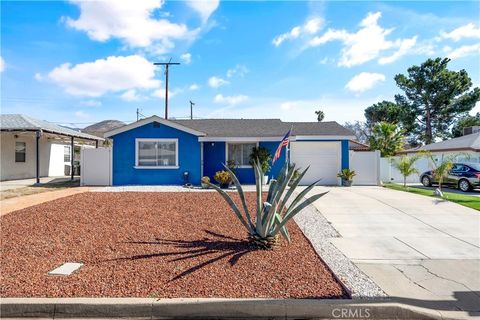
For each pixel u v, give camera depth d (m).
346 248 6.51
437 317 3.94
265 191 14.16
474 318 3.90
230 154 17.67
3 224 7.67
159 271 4.94
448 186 17.09
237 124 19.86
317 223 8.52
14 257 5.53
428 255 6.14
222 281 4.62
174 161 16.44
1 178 19.06
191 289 4.35
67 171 25.36
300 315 3.97
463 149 20.48
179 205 10.23
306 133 18.02
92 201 10.75
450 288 4.64
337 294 4.31
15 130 17.03
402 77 34.44
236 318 3.95
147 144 16.39
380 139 27.59
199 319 3.94
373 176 17.92
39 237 6.68
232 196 12.19
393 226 8.32
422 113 34.91
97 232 7.08
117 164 16.28
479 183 15.44
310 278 4.80
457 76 32.53
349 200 11.77
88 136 23.09
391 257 6.00
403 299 4.24
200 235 6.97
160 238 6.71
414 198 12.23
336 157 18.03
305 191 6.21
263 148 16.88
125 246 6.16
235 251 5.94
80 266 5.12
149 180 16.36
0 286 4.38
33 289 4.29
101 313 3.92
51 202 10.52
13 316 3.90
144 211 9.26
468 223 8.62
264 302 4.00
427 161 20.56
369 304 4.03
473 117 34.03
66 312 3.91
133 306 3.92
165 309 3.93
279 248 6.18
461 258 5.97
